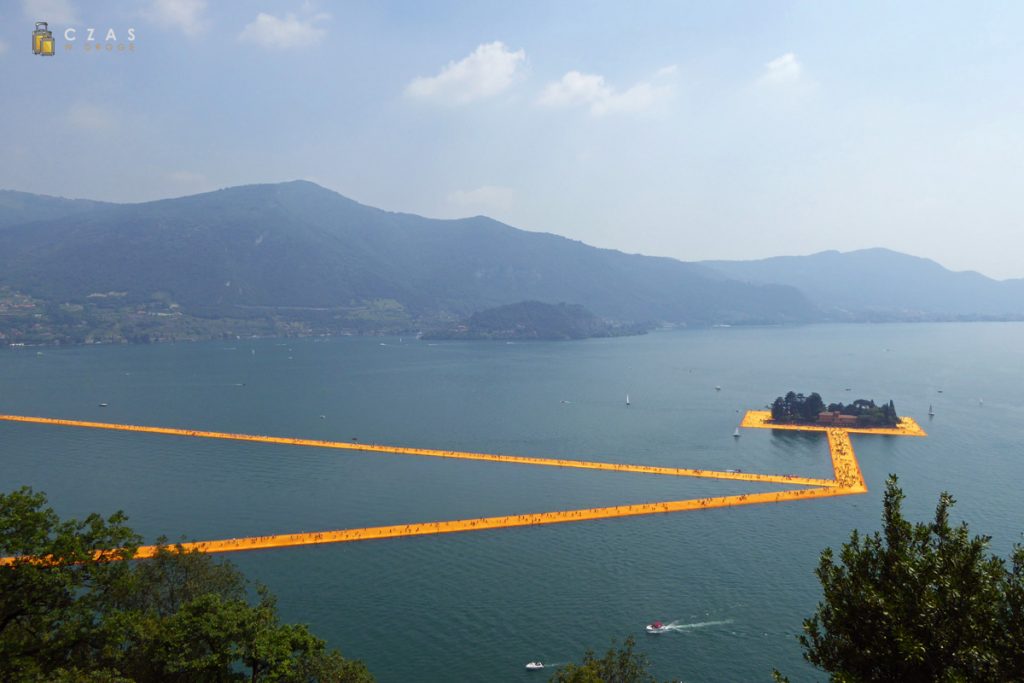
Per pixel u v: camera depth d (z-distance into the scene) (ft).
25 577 211.82
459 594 469.16
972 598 125.39
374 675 370.73
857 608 139.44
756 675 374.02
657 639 411.13
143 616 264.11
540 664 381.60
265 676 240.32
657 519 624.59
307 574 501.15
